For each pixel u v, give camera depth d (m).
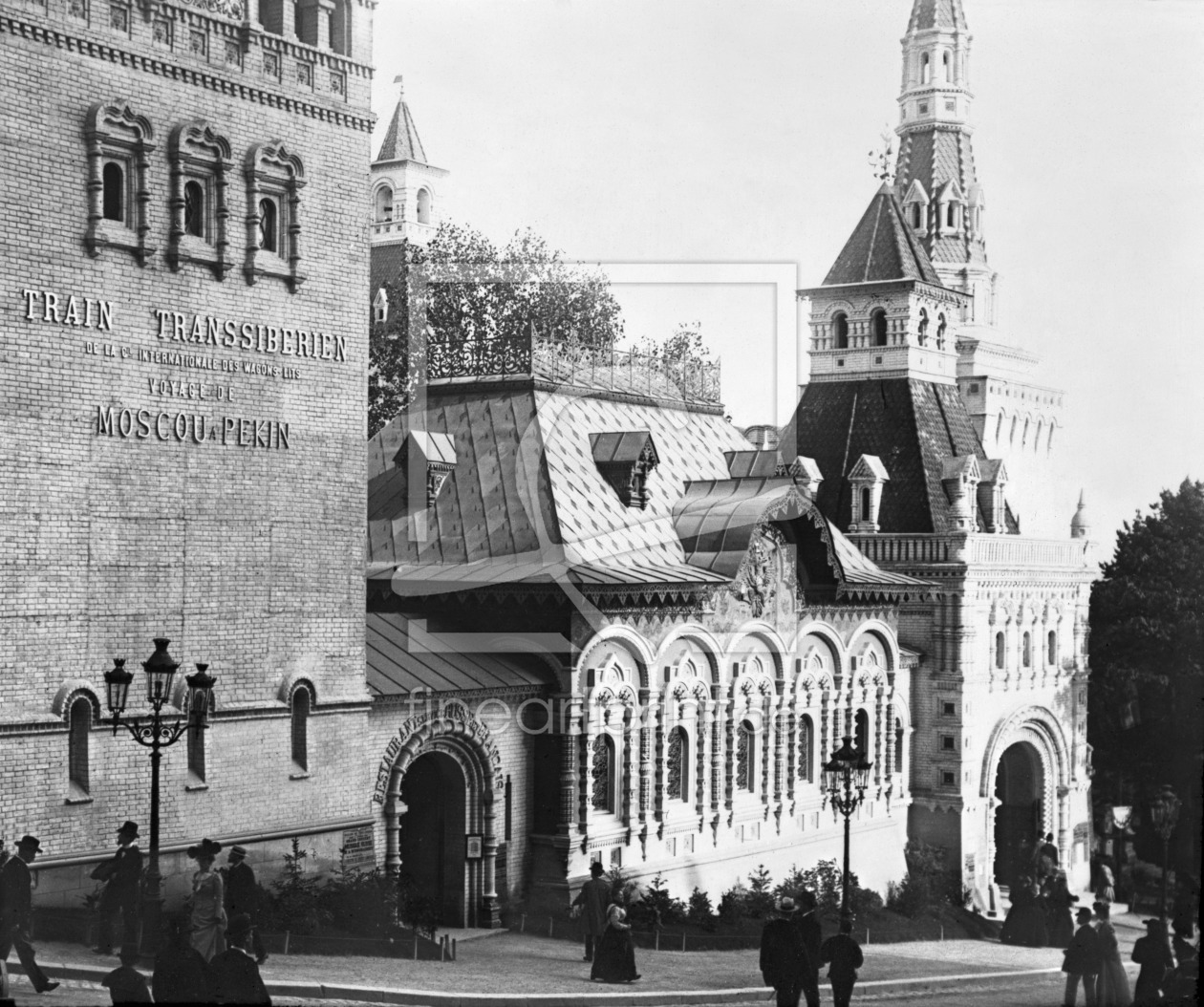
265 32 35.44
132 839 31.30
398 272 54.31
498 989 34.31
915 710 61.62
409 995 32.22
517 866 44.50
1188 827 62.53
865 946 51.28
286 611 36.25
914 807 61.28
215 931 30.55
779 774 53.34
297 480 36.44
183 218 33.88
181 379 34.03
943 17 78.44
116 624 32.88
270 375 35.78
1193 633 67.50
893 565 62.28
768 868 52.41
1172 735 66.81
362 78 37.62
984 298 75.06
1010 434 72.88
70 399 32.03
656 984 37.59
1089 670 68.31
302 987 31.42
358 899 36.66
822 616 55.44
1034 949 55.12
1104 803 67.88
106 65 32.53
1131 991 45.69
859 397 65.62
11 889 28.97
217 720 34.62
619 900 43.59
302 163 36.22
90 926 31.33
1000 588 63.16
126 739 32.84
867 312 65.62
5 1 30.78
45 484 31.64
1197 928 52.88
